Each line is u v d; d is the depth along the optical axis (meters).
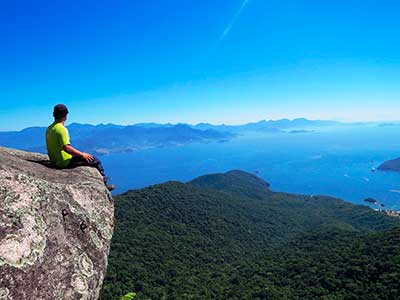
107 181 6.50
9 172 4.00
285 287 61.50
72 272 3.79
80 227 4.34
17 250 3.34
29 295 3.22
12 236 3.40
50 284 3.48
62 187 4.65
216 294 62.69
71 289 3.66
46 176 5.08
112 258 78.31
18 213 3.62
